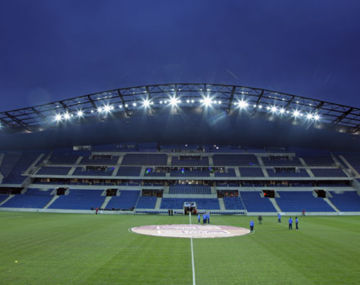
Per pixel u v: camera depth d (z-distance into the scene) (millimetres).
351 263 16359
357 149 83062
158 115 66125
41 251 19016
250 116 64438
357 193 70875
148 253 18672
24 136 81062
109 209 64875
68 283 12242
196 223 42250
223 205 66688
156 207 66062
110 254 18203
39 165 83375
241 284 12367
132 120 70562
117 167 80625
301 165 81125
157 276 13398
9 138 82000
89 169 80750
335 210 64750
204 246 21656
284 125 70125
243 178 74062
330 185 75000
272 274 13945
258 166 80438
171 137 84250
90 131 77875
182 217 54688
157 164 81812
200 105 62500
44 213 60156
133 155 87000
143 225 37781
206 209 65250
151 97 59781
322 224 41750
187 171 78562
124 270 14375
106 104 60500
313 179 73688
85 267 14883
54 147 89625
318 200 68625
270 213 63562
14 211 64312
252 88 55344
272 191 73562
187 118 69188
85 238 24984
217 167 79812
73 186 75188
